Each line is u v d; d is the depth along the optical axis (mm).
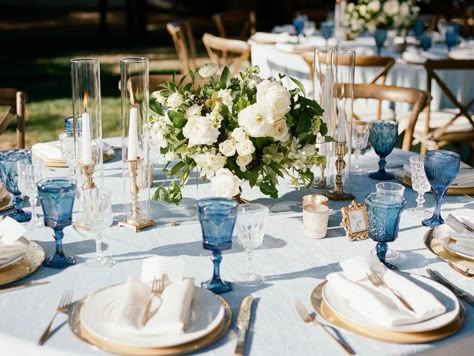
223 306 1408
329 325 1389
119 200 2094
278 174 1956
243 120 1844
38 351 1306
